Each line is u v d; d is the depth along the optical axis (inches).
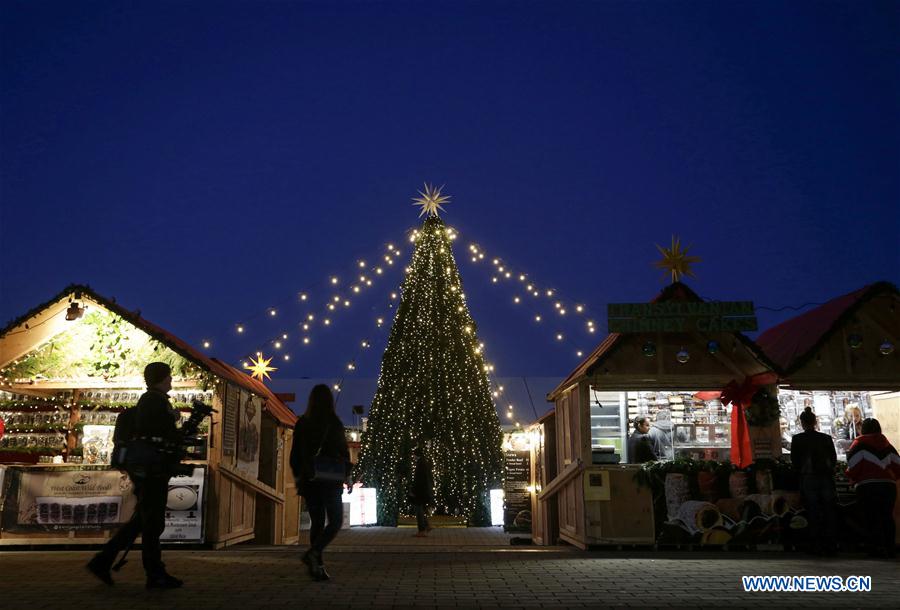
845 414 471.5
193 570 286.7
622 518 392.5
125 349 413.4
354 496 746.8
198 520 395.2
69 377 412.8
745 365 412.5
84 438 429.1
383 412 776.9
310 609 204.4
